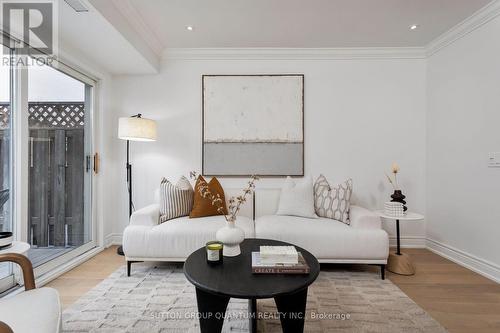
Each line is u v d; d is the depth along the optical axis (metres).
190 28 2.59
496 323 1.59
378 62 3.08
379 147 3.08
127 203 3.18
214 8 2.25
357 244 2.22
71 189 2.62
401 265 2.29
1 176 1.92
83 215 2.80
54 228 2.39
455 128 2.62
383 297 1.88
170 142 3.15
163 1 2.14
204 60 3.13
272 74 3.11
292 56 3.09
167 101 3.14
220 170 3.12
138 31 2.49
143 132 2.65
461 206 2.54
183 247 2.24
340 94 3.10
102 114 2.97
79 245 2.72
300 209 2.64
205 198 2.62
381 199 3.08
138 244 2.24
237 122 3.11
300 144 3.10
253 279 1.30
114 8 2.06
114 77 3.14
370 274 2.29
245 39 2.83
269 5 2.21
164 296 1.89
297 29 2.62
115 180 3.16
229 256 1.60
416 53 3.04
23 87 2.00
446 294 1.94
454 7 2.25
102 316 1.64
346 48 3.03
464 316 1.66
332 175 3.11
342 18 2.42
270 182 3.12
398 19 2.44
